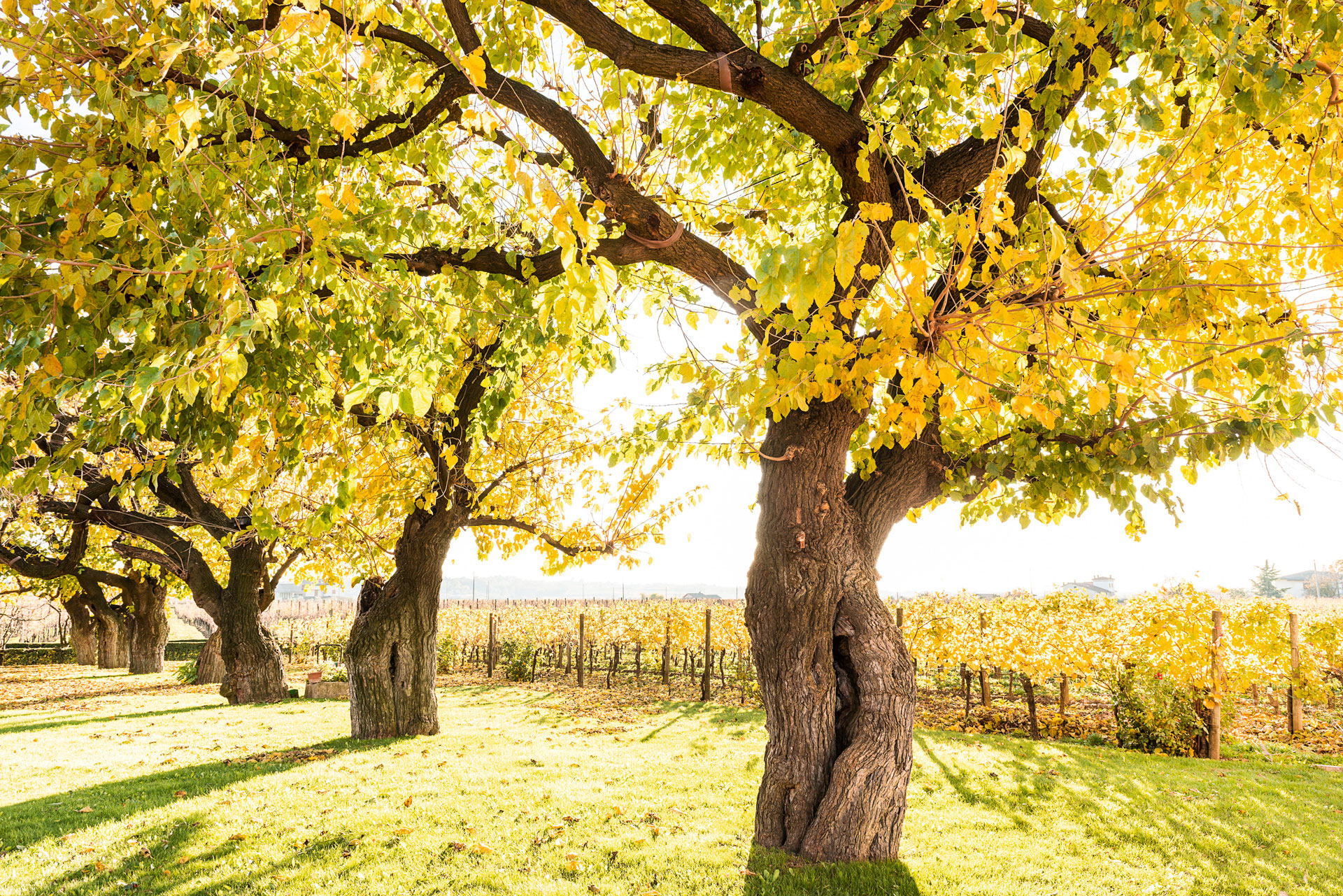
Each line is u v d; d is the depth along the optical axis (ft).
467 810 18.83
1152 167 10.59
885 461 17.24
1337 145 9.77
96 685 62.34
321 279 11.59
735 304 14.90
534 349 17.03
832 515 15.93
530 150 8.27
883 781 14.82
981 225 8.66
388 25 13.53
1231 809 20.43
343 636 86.38
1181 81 13.91
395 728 31.27
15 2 10.13
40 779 23.58
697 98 17.44
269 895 14.03
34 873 15.14
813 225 19.77
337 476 15.43
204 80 12.78
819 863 14.53
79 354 11.19
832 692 15.39
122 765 25.76
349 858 15.72
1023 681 36.68
